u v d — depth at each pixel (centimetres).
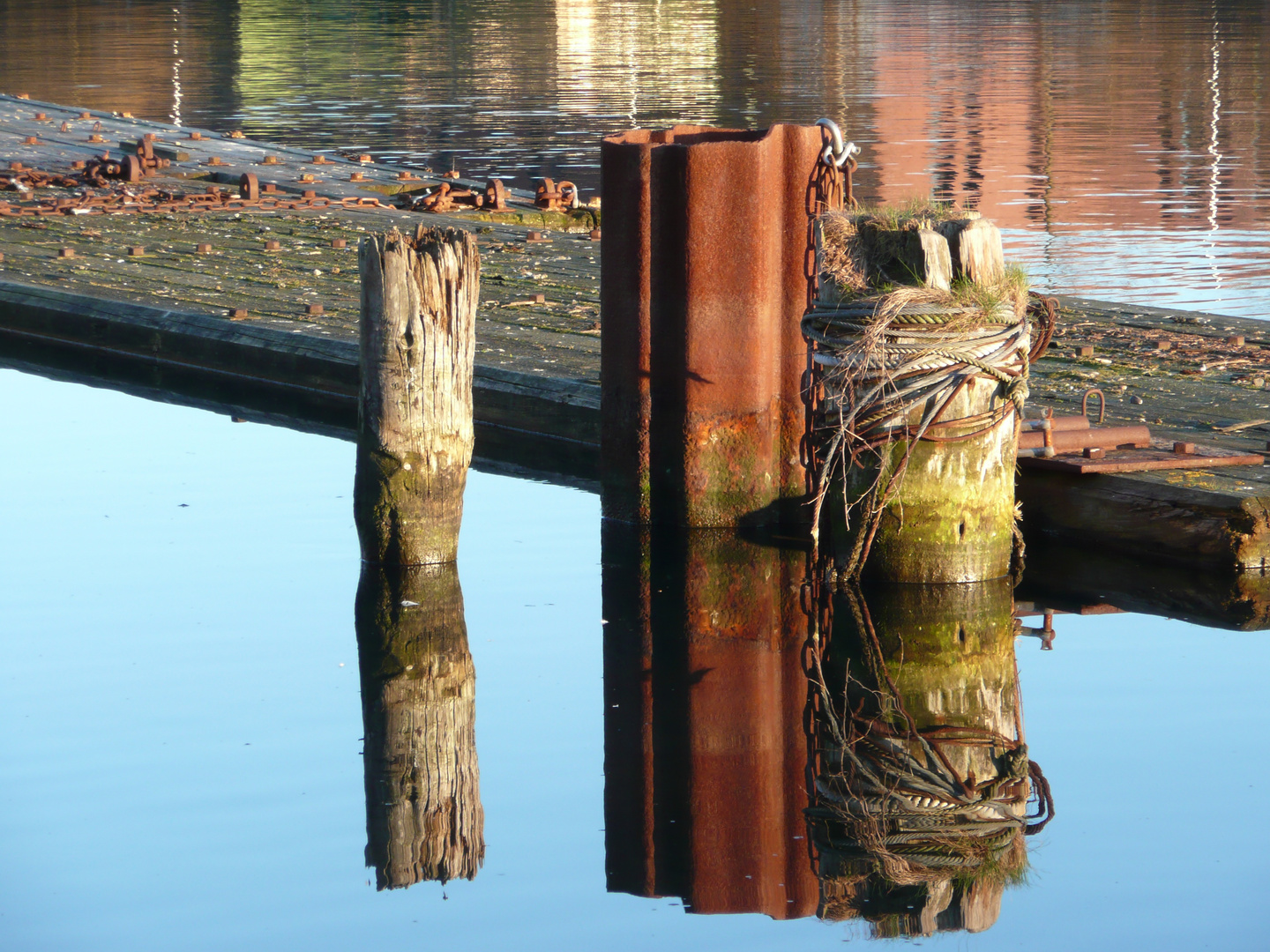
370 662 1423
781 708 1328
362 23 11969
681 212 1770
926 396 1587
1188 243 4106
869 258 1644
